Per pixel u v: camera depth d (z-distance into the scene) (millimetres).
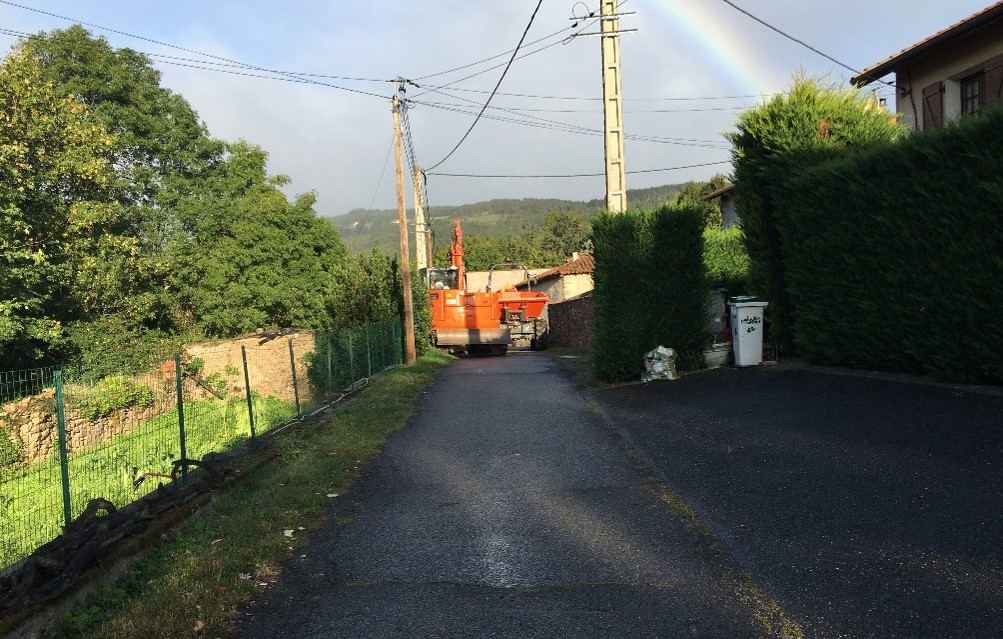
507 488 6629
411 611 4098
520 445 8461
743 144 12414
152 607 4070
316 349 14055
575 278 43812
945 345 8219
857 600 3795
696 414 8922
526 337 33250
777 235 12219
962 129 7832
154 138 34000
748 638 3539
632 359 12805
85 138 20922
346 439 9000
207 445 8453
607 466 7148
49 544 4352
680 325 12750
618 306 12883
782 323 12188
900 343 9000
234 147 33594
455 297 28266
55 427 6367
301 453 8219
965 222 7844
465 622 3918
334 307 22016
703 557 4598
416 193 31344
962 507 4793
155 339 24969
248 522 5641
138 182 32719
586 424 9430
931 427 6559
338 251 35438
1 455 6082
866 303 9469
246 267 31391
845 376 9617
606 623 3805
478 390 14031
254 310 30500
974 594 3711
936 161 8172
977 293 7723
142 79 34406
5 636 3566
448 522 5730
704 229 13008
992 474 5242
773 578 4172
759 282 12383
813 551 4477
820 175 10281
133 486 5902
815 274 10672
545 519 5641
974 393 7457
